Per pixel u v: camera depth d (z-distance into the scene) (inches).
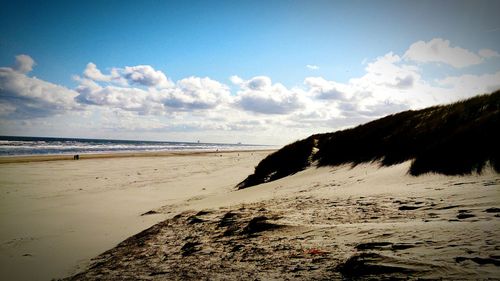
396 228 163.0
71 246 316.8
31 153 2010.3
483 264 96.1
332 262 132.8
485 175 270.4
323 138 768.3
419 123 501.4
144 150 3075.8
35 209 521.7
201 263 182.5
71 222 427.5
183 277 160.7
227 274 149.6
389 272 105.1
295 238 191.0
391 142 514.9
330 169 577.6
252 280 132.5
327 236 179.2
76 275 227.0
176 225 325.7
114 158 1739.7
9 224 417.7
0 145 2714.1
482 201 195.8
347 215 231.3
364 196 302.7
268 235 214.4
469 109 420.5
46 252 301.0
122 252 267.0
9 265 269.3
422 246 125.1
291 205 323.6
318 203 310.2
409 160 414.6
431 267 101.2
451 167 314.3
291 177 621.6
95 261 259.1
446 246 119.1
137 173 1085.8
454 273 93.8
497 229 127.9
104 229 382.9
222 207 388.5
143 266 205.8
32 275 246.1
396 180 350.0
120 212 494.9
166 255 224.8
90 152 2342.5
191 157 2046.0
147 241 280.2
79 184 822.5
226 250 202.1
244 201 436.5
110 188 765.3
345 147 638.5
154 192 706.8
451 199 219.0
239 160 1769.2
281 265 145.3
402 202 241.9
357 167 514.0
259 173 778.2
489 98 410.9
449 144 344.5
